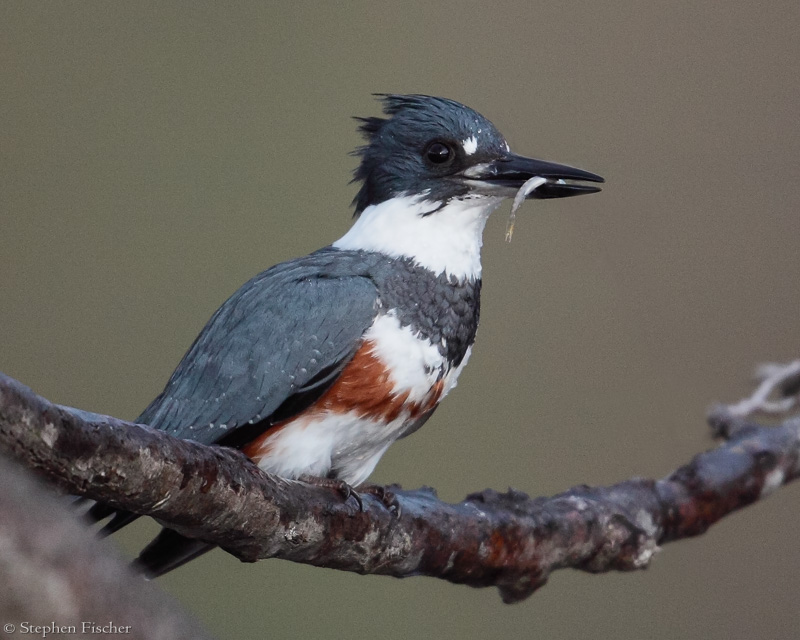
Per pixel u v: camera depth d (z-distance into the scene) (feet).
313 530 23.08
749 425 23.77
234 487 22.90
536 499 23.48
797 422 23.77
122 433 22.72
